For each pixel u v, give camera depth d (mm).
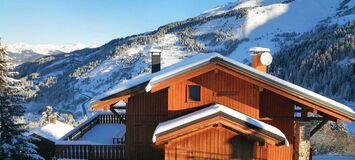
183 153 15312
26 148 19781
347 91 120625
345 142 29672
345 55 141000
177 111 16891
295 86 16469
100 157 19672
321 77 134000
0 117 18922
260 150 15125
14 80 19500
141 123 19031
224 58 16125
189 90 16969
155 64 23438
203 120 14695
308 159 17797
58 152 20172
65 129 38969
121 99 18000
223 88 16828
